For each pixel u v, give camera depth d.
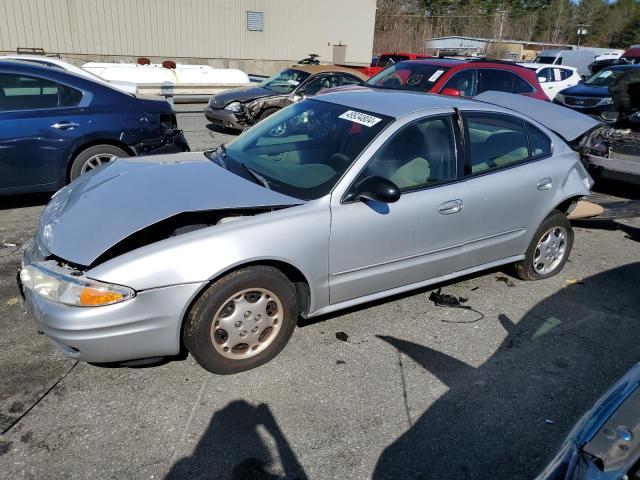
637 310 4.25
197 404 2.93
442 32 63.66
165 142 6.37
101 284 2.71
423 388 3.16
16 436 2.64
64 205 3.33
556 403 3.08
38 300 2.81
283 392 3.06
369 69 16.69
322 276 3.29
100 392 2.99
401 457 2.64
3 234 5.17
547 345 3.69
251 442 2.68
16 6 18.53
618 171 6.62
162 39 21.50
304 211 3.18
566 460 1.73
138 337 2.81
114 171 3.73
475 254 4.05
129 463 2.52
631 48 24.81
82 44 19.97
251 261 2.99
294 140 3.88
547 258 4.66
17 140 5.38
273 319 3.22
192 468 2.51
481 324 3.91
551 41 80.88
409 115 3.67
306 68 11.79
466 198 3.82
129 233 2.88
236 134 10.99
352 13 25.38
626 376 2.05
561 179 4.41
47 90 5.61
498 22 66.12
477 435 2.81
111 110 5.91
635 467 1.61
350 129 3.68
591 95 12.17
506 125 4.20
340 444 2.70
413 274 3.75
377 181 3.23
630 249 5.70
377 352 3.49
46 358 3.27
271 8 23.41
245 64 23.59
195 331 2.95
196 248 2.86
